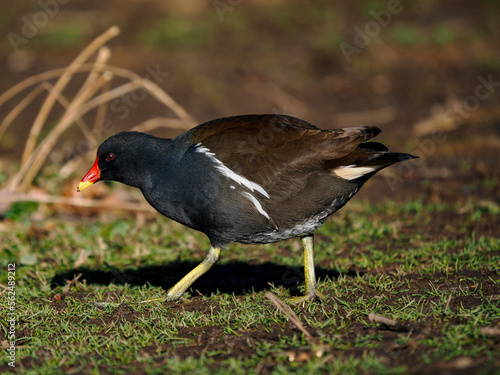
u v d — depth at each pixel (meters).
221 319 7.83
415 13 25.94
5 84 20.77
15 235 11.80
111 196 13.61
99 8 26.19
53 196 13.45
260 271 10.09
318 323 7.36
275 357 6.54
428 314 7.34
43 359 7.06
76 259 10.64
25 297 9.01
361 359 6.28
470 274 8.90
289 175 7.99
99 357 7.00
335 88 20.84
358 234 11.35
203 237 11.70
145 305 8.51
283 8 26.20
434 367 6.02
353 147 7.91
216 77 21.05
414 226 11.88
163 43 23.16
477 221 11.79
